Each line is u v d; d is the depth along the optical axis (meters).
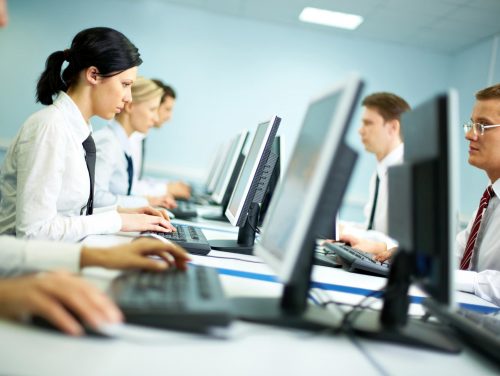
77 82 1.42
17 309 0.55
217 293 0.70
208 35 5.15
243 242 1.51
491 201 1.75
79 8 5.04
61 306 0.57
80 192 1.42
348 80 0.62
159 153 5.18
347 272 1.44
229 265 1.21
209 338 0.62
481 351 0.73
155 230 1.43
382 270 1.44
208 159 5.24
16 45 4.99
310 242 0.74
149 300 0.63
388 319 0.77
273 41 5.21
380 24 4.72
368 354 0.65
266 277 1.12
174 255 0.88
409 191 0.73
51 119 1.28
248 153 1.67
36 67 5.04
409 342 0.71
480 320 0.81
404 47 5.32
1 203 1.35
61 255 0.78
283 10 4.71
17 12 4.96
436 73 5.38
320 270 1.41
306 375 0.56
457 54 5.29
